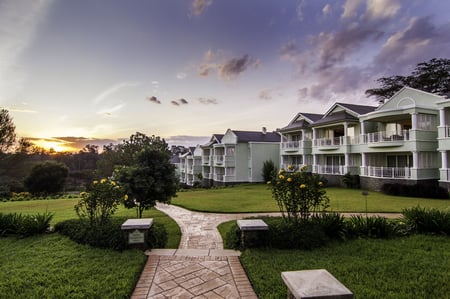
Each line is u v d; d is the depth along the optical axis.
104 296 3.65
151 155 10.37
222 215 11.59
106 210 7.11
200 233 8.38
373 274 4.34
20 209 14.85
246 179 34.50
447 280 4.04
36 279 4.19
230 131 35.84
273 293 3.69
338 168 24.28
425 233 6.82
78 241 6.31
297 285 2.65
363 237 6.53
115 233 5.98
